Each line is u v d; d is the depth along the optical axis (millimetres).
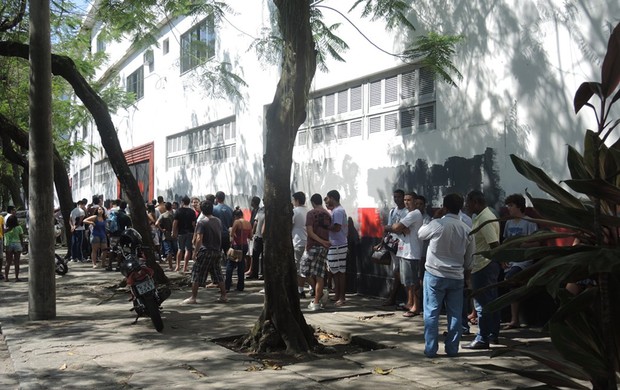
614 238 2537
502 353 2824
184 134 20547
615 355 2443
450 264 6762
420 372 6207
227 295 11539
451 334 6832
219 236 10625
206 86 12961
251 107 15656
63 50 18109
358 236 11836
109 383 5969
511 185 8758
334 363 6586
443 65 9289
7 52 11836
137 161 25125
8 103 17859
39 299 9281
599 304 2557
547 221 2652
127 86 26047
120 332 8297
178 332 8250
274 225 7215
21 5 12688
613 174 2457
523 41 8695
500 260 2723
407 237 9359
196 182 19297
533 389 2592
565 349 2504
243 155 16094
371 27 11555
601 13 7715
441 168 10016
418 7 10477
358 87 12125
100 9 12547
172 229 15375
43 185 9328
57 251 23109
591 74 7805
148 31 13820
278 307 7133
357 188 11945
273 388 5723
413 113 10758
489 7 9219
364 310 9914
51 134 9398
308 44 7297
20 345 7613
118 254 8789
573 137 7992
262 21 14836
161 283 12258
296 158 13922
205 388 5727
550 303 8164
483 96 9297
